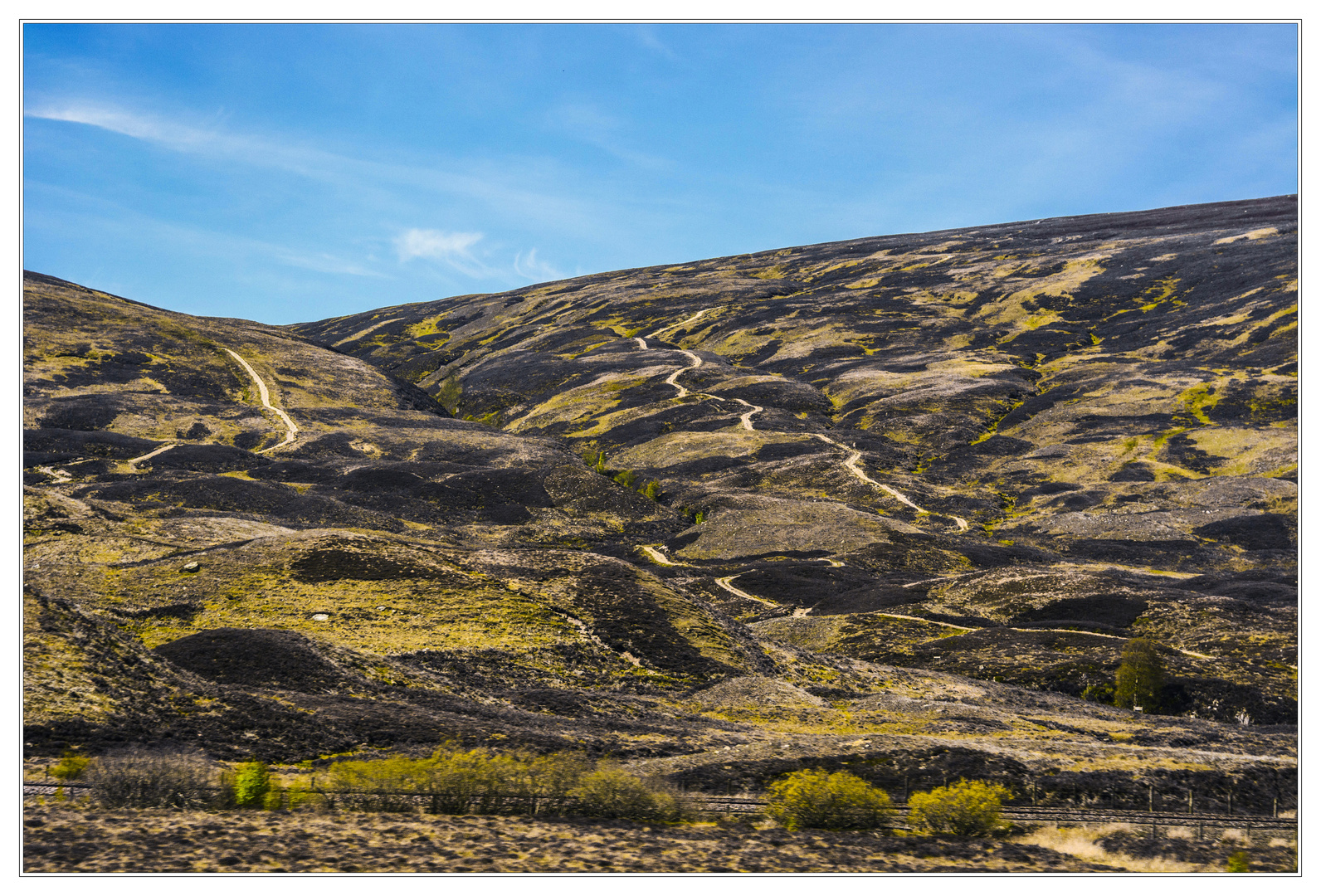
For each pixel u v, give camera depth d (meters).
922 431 130.75
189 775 17.20
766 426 136.00
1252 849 17.72
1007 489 109.19
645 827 17.05
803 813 18.19
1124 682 47.56
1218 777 25.55
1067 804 22.81
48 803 15.90
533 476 111.81
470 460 121.56
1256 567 79.88
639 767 24.14
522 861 13.87
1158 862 16.44
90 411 120.12
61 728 20.97
